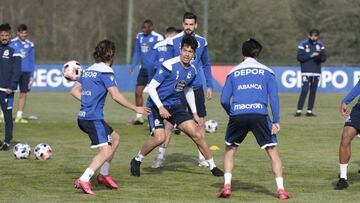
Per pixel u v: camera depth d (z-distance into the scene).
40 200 26.81
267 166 35.72
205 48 35.50
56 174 32.94
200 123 35.28
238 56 139.75
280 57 149.25
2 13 162.88
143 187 29.94
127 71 107.81
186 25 34.66
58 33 163.62
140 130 52.38
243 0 155.00
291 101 86.62
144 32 55.16
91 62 119.06
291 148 42.91
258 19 154.25
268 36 154.38
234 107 27.45
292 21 157.12
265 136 27.23
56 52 162.12
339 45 151.12
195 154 40.25
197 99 35.03
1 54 40.62
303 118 62.81
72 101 86.31
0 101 40.94
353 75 106.62
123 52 162.00
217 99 91.25
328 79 106.25
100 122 28.53
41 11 164.62
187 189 29.50
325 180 31.75
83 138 47.91
